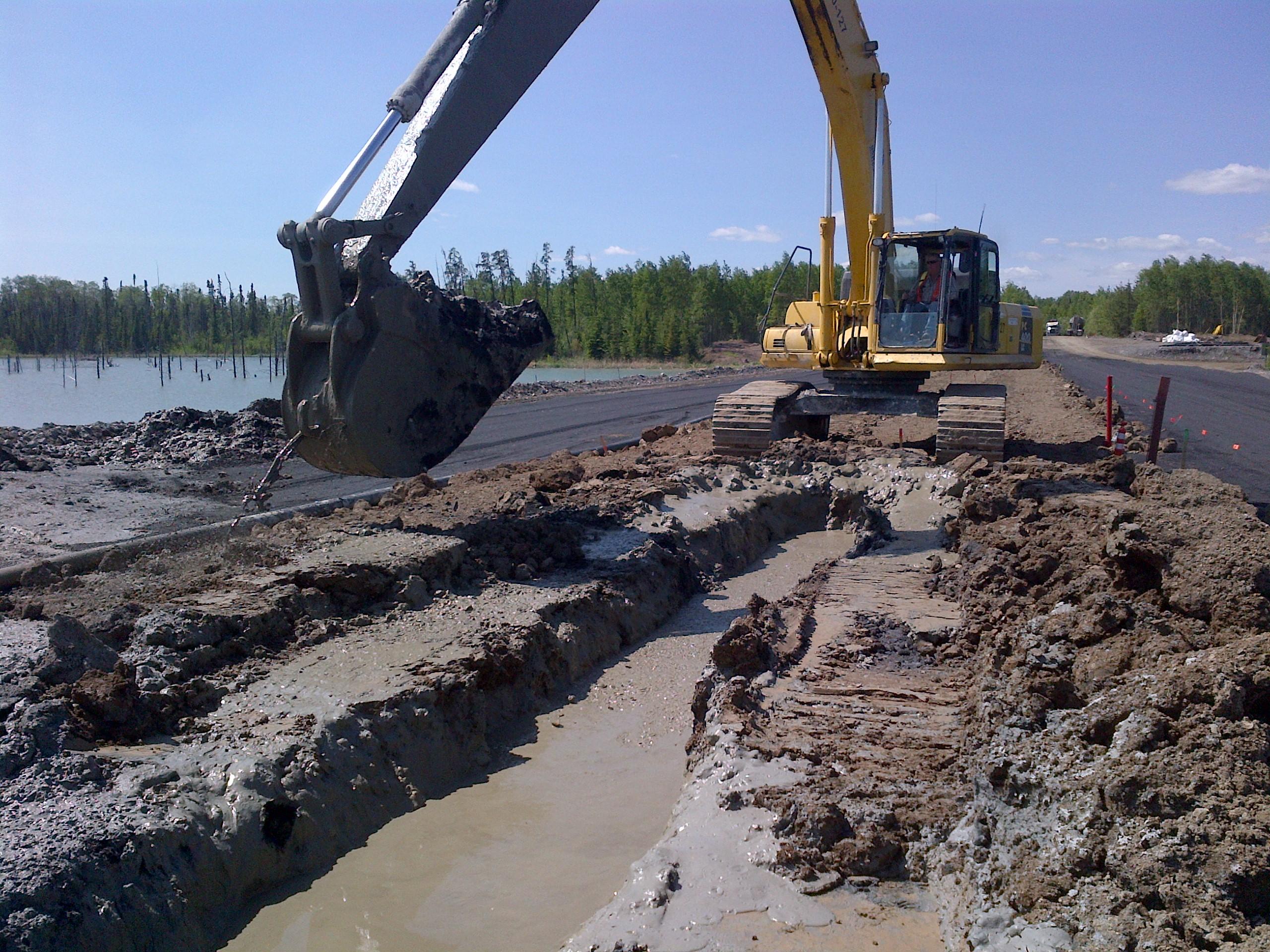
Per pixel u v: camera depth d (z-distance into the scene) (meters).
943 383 33.00
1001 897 4.35
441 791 6.59
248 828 5.33
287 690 6.70
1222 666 4.97
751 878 4.82
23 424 24.25
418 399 9.76
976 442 15.61
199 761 5.61
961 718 6.37
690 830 5.23
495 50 10.05
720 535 12.65
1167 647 5.76
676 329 80.50
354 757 6.18
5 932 4.09
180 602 7.54
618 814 6.30
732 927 4.47
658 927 4.46
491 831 6.06
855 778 5.58
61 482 13.87
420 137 9.68
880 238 16.62
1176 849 4.02
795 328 19.27
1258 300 111.00
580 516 11.80
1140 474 10.58
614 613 9.56
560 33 10.61
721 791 5.52
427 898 5.34
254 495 9.70
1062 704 5.84
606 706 8.11
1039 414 24.59
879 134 16.44
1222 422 23.30
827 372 17.97
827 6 14.80
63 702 5.65
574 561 10.45
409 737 6.61
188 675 6.60
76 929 4.30
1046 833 4.61
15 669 5.93
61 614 7.17
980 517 12.02
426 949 4.90
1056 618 6.75
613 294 88.31
